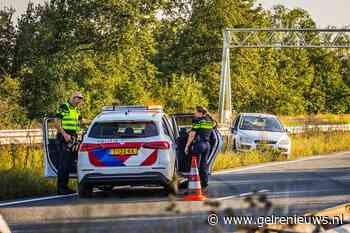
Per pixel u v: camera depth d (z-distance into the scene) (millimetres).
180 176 38219
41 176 40281
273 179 45656
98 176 34469
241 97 188125
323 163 60375
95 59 117812
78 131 37875
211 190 38812
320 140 85562
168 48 186500
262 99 198750
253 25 192875
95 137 35000
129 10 115312
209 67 182625
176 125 41594
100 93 118938
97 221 27516
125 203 33250
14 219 28406
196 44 183625
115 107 38281
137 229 25531
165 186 35531
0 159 45906
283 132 67188
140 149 34656
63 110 37688
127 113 36562
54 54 115312
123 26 116312
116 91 132500
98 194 37250
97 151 34656
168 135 36781
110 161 34562
